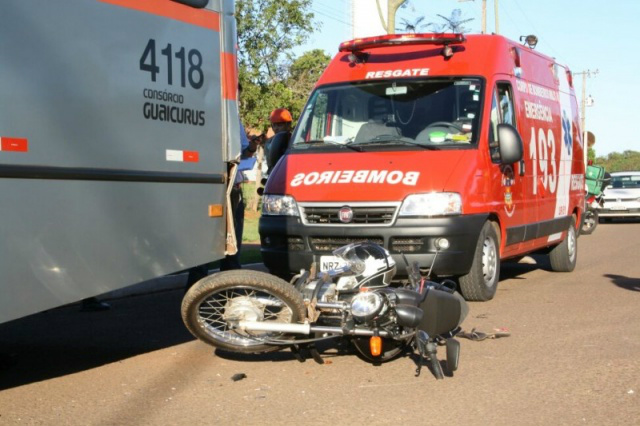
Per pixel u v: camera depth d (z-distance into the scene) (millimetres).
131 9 6270
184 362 6961
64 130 5680
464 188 8828
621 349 7215
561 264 12703
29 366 6859
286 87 26406
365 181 8867
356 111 9898
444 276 9117
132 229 6273
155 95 6488
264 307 6305
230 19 7375
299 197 8961
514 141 9430
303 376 6461
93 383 6301
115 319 8938
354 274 6543
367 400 5789
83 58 5832
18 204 5363
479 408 5570
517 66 10844
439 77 9938
